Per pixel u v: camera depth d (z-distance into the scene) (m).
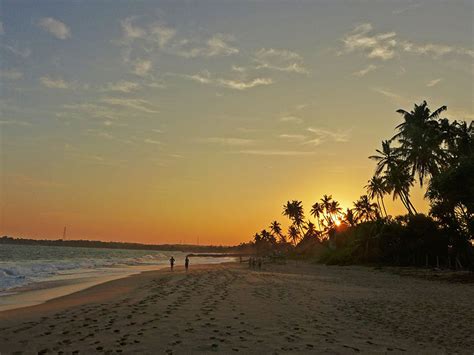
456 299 19.52
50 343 8.78
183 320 11.56
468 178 33.44
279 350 8.43
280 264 79.44
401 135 52.00
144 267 61.62
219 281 28.88
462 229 41.94
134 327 10.48
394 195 57.03
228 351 8.24
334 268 57.91
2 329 10.47
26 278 35.50
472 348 9.42
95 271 48.31
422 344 9.66
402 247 53.47
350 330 11.00
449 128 47.06
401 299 19.11
